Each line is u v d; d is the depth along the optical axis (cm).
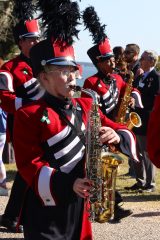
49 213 313
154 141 309
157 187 806
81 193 293
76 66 318
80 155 317
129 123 590
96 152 307
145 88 748
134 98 663
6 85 525
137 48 802
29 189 319
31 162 304
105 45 571
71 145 313
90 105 330
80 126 320
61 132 311
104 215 309
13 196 530
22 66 536
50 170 298
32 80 532
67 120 314
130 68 799
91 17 385
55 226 314
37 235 313
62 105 316
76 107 325
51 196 295
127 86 596
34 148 308
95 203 306
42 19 323
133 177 888
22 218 324
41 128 310
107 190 308
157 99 310
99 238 546
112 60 573
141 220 616
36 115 310
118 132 329
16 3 430
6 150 999
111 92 578
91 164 307
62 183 292
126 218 621
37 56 321
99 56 570
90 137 309
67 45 317
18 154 311
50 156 312
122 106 592
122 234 560
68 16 317
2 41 1889
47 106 314
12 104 517
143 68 761
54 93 316
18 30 540
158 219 624
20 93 535
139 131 745
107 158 306
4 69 536
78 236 321
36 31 536
